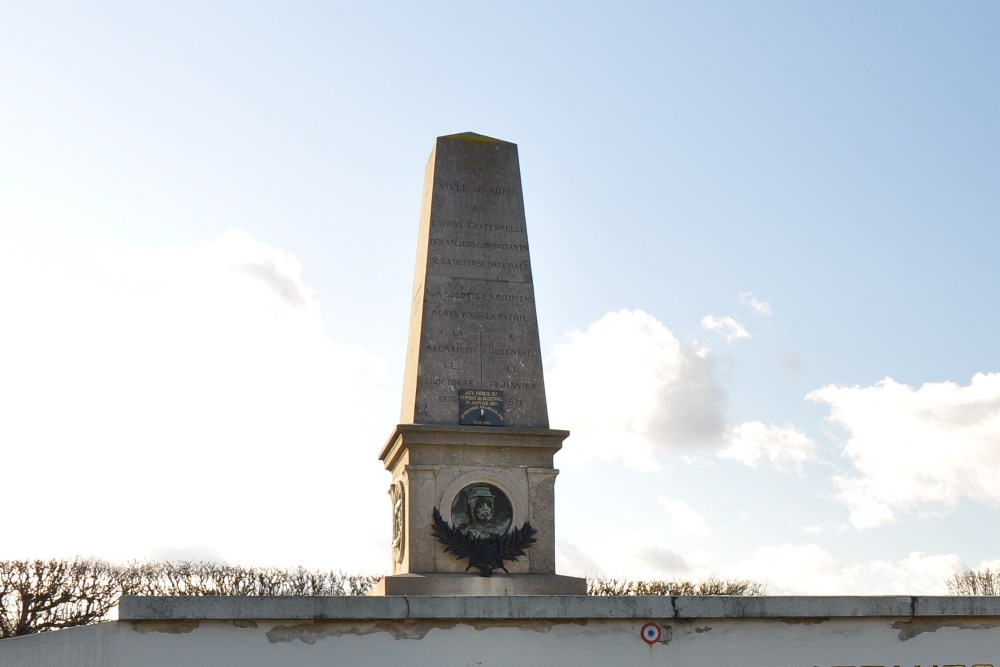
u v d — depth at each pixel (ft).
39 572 171.32
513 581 78.69
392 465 86.38
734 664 67.97
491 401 84.53
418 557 79.87
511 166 90.22
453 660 65.26
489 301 86.74
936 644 70.03
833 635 69.21
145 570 179.22
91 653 61.26
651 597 67.56
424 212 89.97
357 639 64.44
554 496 82.48
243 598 63.05
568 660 66.44
